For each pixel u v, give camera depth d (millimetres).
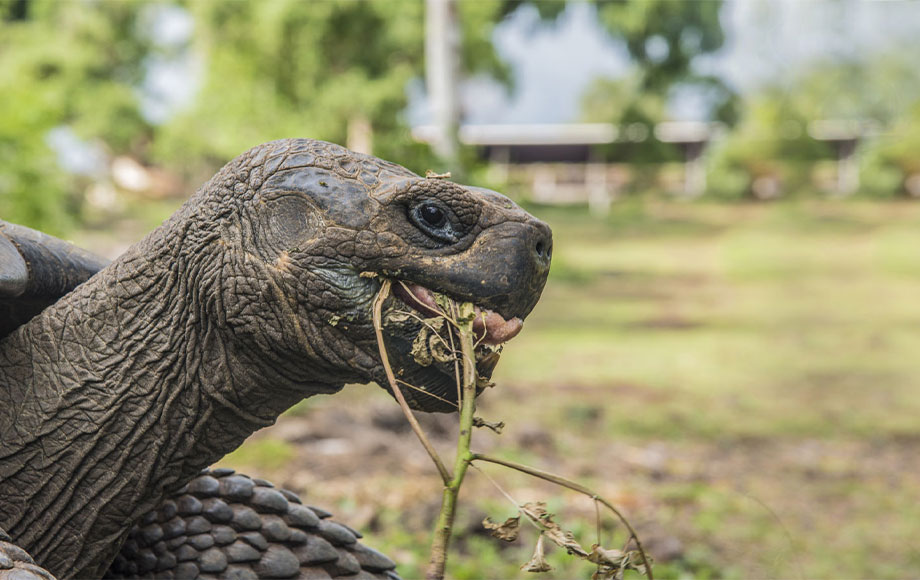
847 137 36000
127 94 25922
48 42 25156
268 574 1719
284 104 18000
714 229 25281
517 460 4801
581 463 4898
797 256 19141
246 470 4211
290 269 1412
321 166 1441
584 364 8422
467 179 11539
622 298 13656
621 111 32656
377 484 4105
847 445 5910
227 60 18312
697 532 3889
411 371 1437
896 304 13461
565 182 36594
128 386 1495
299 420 5047
